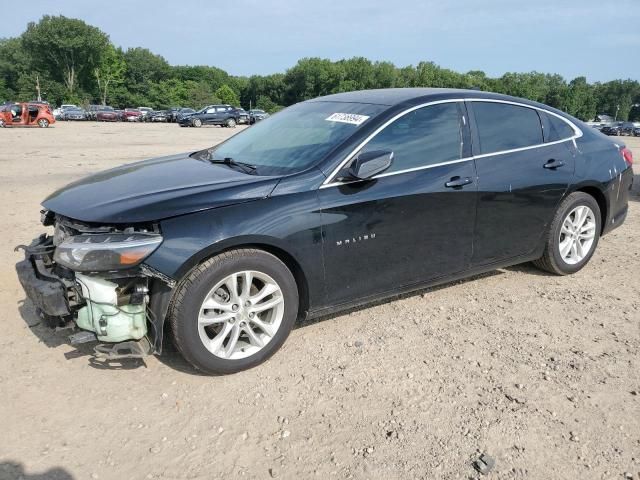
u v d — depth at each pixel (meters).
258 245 3.37
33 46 97.69
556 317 4.24
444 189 3.96
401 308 4.36
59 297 3.10
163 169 4.00
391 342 3.81
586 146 4.94
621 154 5.23
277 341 3.50
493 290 4.75
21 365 3.45
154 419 2.97
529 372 3.46
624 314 4.31
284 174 3.56
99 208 3.17
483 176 4.19
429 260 4.05
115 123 46.94
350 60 110.06
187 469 2.62
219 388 3.26
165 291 3.12
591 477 2.58
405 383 3.32
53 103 96.56
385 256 3.81
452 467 2.64
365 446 2.77
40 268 3.32
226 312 3.30
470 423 2.95
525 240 4.61
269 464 2.65
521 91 118.19
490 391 3.24
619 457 2.71
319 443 2.80
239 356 3.38
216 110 40.72
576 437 2.85
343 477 2.57
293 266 3.54
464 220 4.13
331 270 3.61
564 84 122.50
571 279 5.02
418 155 3.94
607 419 3.00
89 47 99.06
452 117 4.18
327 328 4.01
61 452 2.71
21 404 3.07
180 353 3.32
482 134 4.29
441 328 4.03
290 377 3.38
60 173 11.34
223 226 3.17
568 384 3.33
